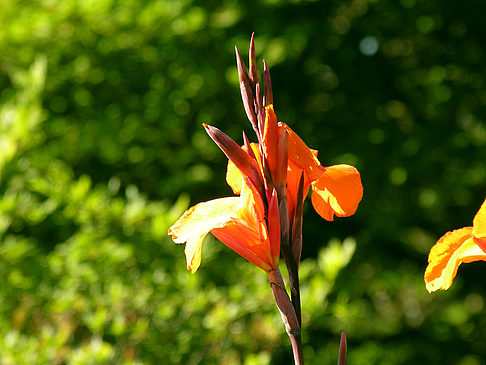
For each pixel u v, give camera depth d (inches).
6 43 205.0
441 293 253.1
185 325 140.6
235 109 222.2
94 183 215.0
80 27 205.5
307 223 219.3
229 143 50.8
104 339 142.6
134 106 214.4
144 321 133.8
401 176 214.4
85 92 213.6
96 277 143.6
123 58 213.5
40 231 179.5
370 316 227.5
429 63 230.7
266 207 51.3
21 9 207.9
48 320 142.7
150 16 198.4
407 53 233.0
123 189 215.8
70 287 141.5
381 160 216.8
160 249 155.9
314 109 226.7
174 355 139.3
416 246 243.8
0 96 212.4
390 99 228.2
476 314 267.9
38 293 144.9
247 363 125.0
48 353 128.6
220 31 209.0
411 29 223.9
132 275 146.6
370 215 215.2
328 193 56.7
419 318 271.0
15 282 143.4
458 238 48.8
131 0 203.2
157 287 144.0
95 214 150.3
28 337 142.6
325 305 138.5
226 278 164.1
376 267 228.7
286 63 217.3
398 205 221.9
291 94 225.1
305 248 221.5
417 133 223.3
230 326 140.6
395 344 245.0
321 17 214.2
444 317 263.6
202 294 141.7
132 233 153.8
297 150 52.1
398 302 289.7
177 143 223.1
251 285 146.3
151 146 213.0
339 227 223.5
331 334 225.5
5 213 147.6
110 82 217.9
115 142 212.4
